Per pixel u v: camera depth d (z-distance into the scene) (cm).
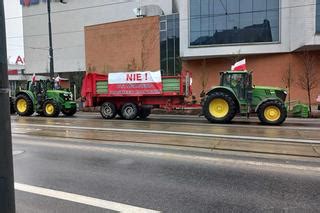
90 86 1731
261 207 437
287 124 1355
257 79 2978
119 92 1666
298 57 2805
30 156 746
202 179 558
